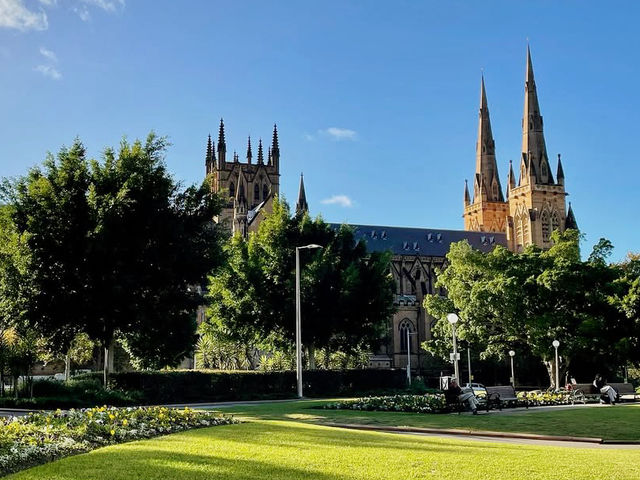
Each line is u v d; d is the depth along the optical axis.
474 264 93.25
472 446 19.78
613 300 74.88
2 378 50.06
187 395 52.00
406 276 162.50
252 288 69.81
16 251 46.78
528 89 184.50
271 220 73.12
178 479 12.87
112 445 17.91
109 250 48.50
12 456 15.20
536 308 82.38
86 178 50.41
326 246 73.12
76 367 107.25
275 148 174.62
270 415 31.81
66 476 13.02
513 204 185.62
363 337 76.19
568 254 100.00
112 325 51.72
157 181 51.56
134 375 50.44
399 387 66.69
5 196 50.03
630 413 33.91
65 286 49.53
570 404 46.47
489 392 42.34
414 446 18.62
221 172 169.38
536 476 14.16
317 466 14.49
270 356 97.25
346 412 34.19
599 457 17.77
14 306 48.59
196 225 55.41
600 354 79.06
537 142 181.75
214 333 77.75
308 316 69.38
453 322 42.31
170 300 53.84
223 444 17.72
